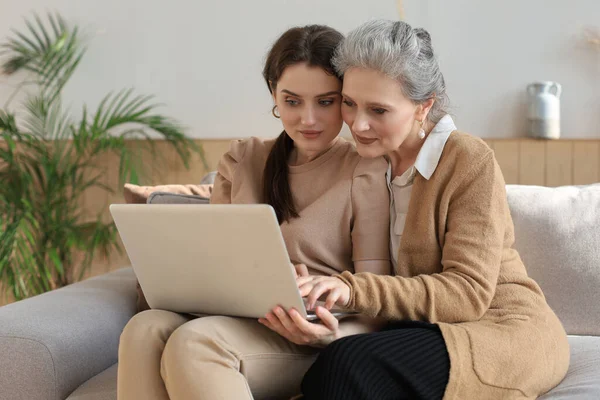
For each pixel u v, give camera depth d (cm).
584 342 190
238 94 359
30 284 342
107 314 196
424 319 155
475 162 162
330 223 174
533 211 209
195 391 135
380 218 173
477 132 339
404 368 139
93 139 338
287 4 352
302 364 153
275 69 172
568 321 202
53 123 358
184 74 364
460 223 160
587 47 327
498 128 337
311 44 168
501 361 144
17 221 326
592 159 319
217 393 135
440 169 165
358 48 157
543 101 321
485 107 338
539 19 331
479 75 338
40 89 370
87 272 370
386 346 139
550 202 210
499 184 163
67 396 171
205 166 357
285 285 137
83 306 196
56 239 347
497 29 335
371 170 175
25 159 353
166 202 230
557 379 156
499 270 164
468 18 337
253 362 144
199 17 361
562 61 330
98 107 371
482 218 159
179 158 360
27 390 167
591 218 206
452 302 153
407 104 160
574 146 320
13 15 376
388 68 156
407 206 171
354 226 174
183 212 140
